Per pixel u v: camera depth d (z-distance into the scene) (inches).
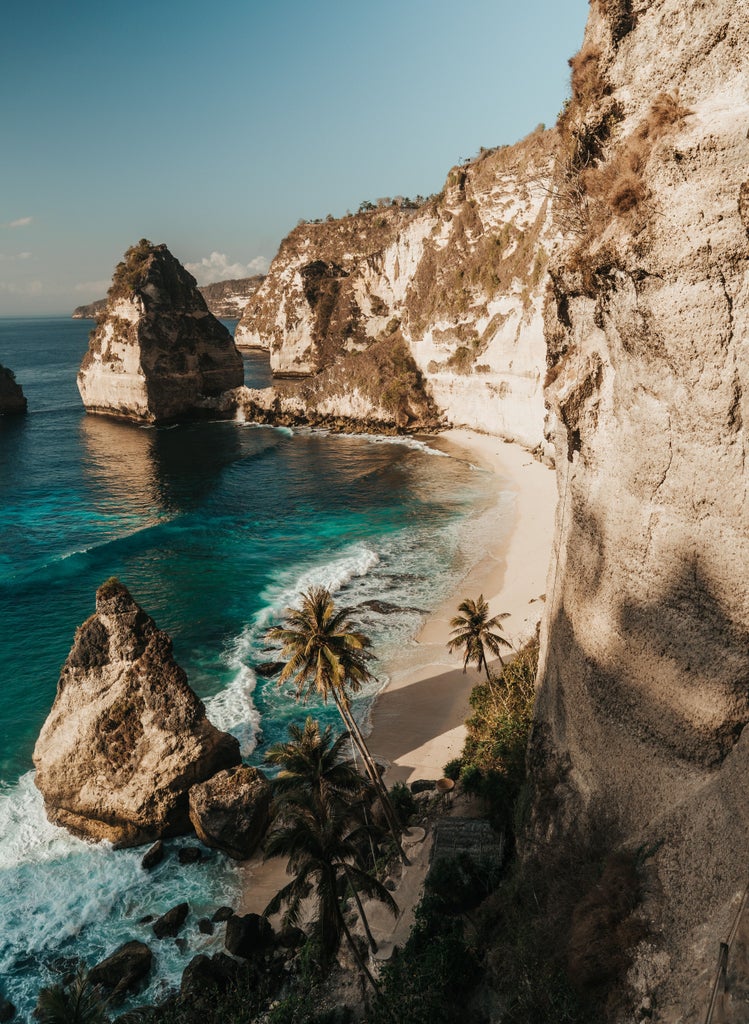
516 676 1641.2
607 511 872.9
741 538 676.1
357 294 7381.9
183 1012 1044.5
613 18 818.2
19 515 3457.2
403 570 2642.7
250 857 1376.7
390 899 975.6
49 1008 961.5
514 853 1163.9
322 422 5654.5
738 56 675.4
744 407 665.6
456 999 932.6
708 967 608.4
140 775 1406.3
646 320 731.4
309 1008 1005.2
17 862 1364.4
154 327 5639.8
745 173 640.4
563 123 992.2
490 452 4347.9
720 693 699.4
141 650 1472.7
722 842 658.2
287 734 1727.4
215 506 3570.4
